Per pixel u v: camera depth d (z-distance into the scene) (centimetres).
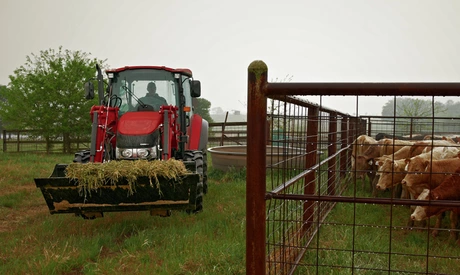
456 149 801
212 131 2261
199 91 822
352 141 945
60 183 551
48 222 652
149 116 705
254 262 230
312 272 407
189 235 540
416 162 663
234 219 640
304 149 494
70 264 461
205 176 880
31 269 443
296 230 434
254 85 223
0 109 2072
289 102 344
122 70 784
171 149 744
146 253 488
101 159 671
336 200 238
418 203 228
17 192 941
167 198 569
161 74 791
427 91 209
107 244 539
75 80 1962
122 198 566
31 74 1989
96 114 697
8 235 596
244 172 1134
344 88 216
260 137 225
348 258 445
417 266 436
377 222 644
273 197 240
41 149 2259
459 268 439
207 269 433
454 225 568
